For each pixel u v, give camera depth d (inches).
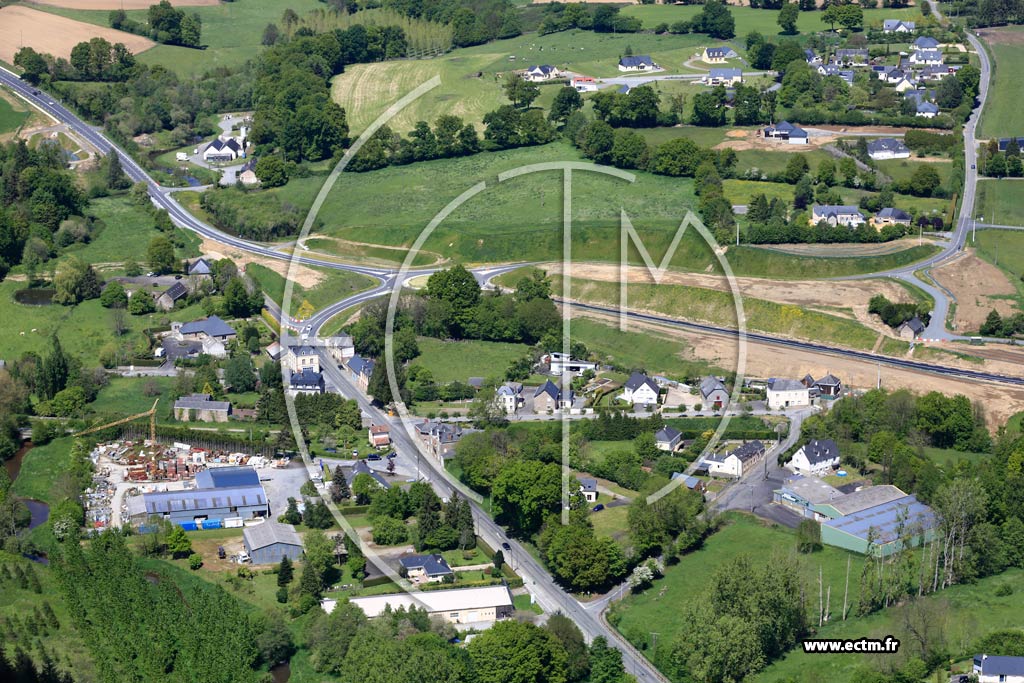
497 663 7253.9
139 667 7352.4
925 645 7544.3
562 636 7519.7
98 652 7465.6
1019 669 7214.6
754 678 7367.1
